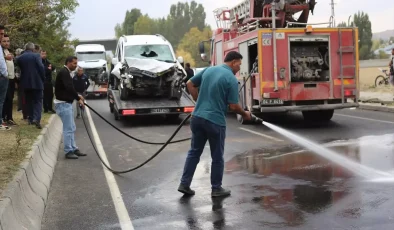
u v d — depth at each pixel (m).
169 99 16.14
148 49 16.88
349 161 8.55
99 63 30.55
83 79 15.78
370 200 6.07
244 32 16.00
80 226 5.60
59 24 20.58
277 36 13.54
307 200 6.23
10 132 10.39
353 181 7.09
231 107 6.62
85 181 7.83
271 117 16.59
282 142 10.98
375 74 45.62
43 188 6.95
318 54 14.00
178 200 6.54
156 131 13.83
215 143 6.60
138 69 15.40
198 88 6.99
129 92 15.88
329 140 11.18
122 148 10.98
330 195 6.40
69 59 9.72
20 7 13.69
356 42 13.93
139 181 7.73
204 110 6.57
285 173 7.87
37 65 11.24
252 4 15.66
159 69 15.47
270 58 13.55
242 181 7.46
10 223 4.74
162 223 5.60
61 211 6.21
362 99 20.58
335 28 13.80
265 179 7.52
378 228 5.09
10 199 5.11
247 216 5.71
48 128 11.33
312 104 13.96
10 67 11.15
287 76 13.59
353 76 13.96
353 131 12.51
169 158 9.58
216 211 5.97
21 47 18.36
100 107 21.98
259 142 11.13
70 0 16.05
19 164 6.89
